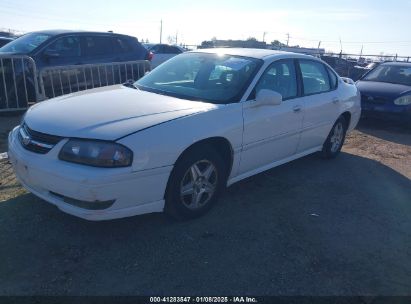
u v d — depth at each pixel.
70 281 2.81
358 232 3.83
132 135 3.12
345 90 6.02
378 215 4.23
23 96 7.67
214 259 3.18
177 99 3.99
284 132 4.65
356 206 4.43
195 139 3.47
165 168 3.29
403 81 9.48
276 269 3.11
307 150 5.43
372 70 10.29
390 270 3.22
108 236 3.41
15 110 7.57
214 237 3.52
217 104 3.90
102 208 3.07
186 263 3.10
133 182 3.11
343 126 6.14
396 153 6.75
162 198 3.40
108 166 3.00
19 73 7.48
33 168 3.20
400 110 8.44
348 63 22.67
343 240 3.65
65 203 3.16
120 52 8.97
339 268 3.19
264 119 4.24
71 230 3.46
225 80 4.28
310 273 3.09
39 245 3.21
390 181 5.31
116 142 3.04
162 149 3.24
